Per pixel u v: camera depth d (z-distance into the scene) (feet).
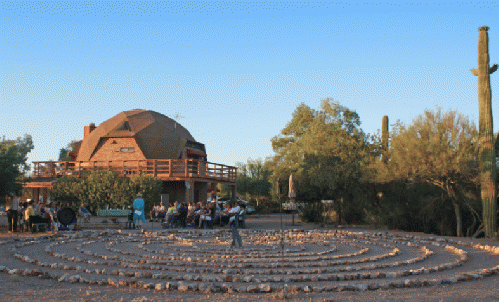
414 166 61.57
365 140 85.76
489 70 60.54
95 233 59.36
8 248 43.19
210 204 73.92
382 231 70.44
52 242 50.03
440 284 25.57
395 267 32.24
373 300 21.53
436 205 67.92
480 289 24.06
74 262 33.88
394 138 67.10
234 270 29.50
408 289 24.30
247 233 64.54
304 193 94.84
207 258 35.88
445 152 59.52
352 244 49.42
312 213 101.65
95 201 98.43
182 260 35.01
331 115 99.71
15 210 62.85
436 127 61.67
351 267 31.17
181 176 111.14
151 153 129.90
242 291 23.70
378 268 31.73
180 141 134.72
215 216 81.35
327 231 65.57
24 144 155.94
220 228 77.05
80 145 154.61
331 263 33.01
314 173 83.56
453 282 26.05
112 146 132.05
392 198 76.28
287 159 98.89
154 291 23.73
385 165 66.74
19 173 71.87
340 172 83.10
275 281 26.37
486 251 42.86
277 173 99.71
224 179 126.82
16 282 25.59
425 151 60.75
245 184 187.11
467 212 66.39
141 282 24.79
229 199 146.30
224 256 37.17
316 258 35.81
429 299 21.56
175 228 75.56
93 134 138.31
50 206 72.02
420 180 64.28
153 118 139.64
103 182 99.04
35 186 112.88
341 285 24.13
